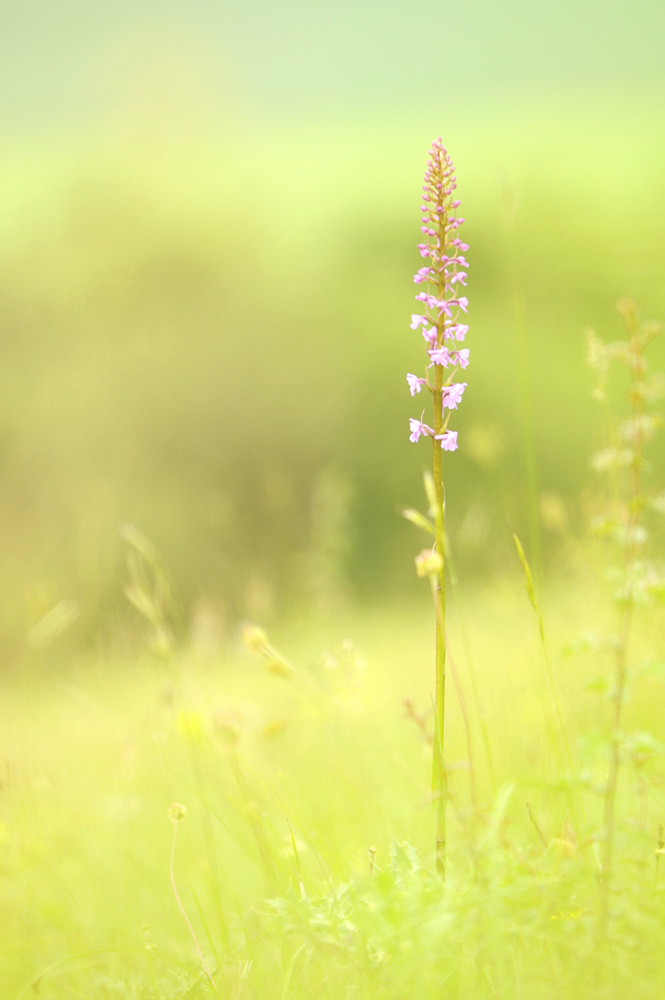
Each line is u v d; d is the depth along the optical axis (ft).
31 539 71.15
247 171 151.23
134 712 18.30
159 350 104.06
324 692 10.60
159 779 14.48
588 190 147.64
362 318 128.67
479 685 19.01
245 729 13.65
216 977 7.42
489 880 6.82
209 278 130.72
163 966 8.85
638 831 7.59
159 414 95.35
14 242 132.05
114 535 69.72
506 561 27.04
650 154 172.76
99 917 10.71
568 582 23.95
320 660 11.95
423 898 6.85
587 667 16.37
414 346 120.37
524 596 24.18
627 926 6.46
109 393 96.22
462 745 14.67
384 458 99.19
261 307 120.67
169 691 12.33
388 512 95.09
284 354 107.86
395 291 149.89
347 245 176.76
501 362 114.01
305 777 13.64
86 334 110.93
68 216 133.08
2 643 44.01
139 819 13.88
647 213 116.47
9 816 14.25
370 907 7.09
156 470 91.04
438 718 7.70
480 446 20.40
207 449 94.53
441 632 7.74
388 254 173.17
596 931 6.38
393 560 86.99
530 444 12.22
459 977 6.36
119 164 138.41
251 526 78.18
